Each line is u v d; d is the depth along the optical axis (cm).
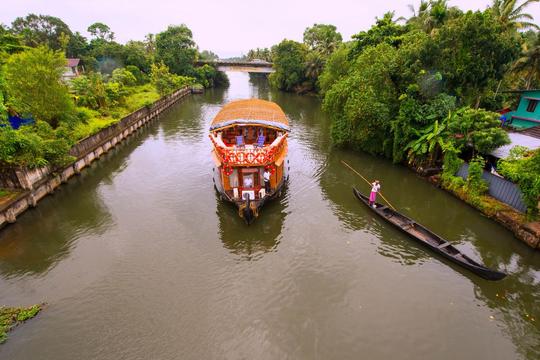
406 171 2345
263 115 2097
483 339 1023
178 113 4659
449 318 1098
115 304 1151
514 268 1334
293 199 1925
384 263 1372
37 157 1858
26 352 973
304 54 7044
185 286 1237
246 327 1057
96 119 3089
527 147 1702
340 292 1210
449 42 2119
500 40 2031
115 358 954
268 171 1722
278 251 1451
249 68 8169
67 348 986
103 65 6100
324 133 3491
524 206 1548
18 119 2536
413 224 1577
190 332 1039
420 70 2141
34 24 6781
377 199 1942
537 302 1170
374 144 2616
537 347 1001
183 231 1602
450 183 1925
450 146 1898
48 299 1177
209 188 2073
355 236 1562
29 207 1816
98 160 2623
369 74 2412
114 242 1517
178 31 7406
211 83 8056
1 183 1770
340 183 2170
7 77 2216
